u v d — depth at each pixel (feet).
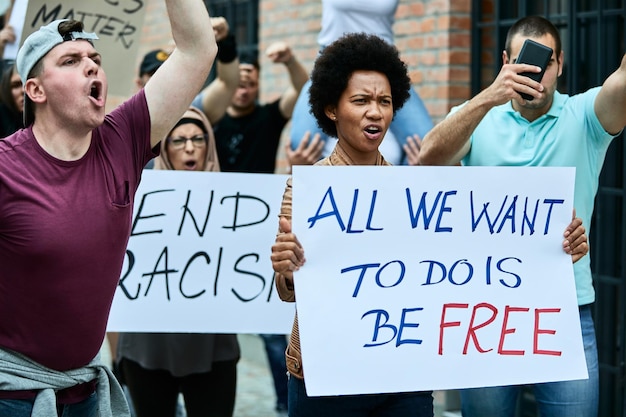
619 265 19.77
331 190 11.66
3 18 29.01
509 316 12.24
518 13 21.54
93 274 11.11
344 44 11.97
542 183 12.34
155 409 16.39
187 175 15.87
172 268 15.83
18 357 11.12
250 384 25.62
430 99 23.03
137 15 16.94
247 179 15.99
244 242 15.98
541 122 14.03
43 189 10.91
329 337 11.61
